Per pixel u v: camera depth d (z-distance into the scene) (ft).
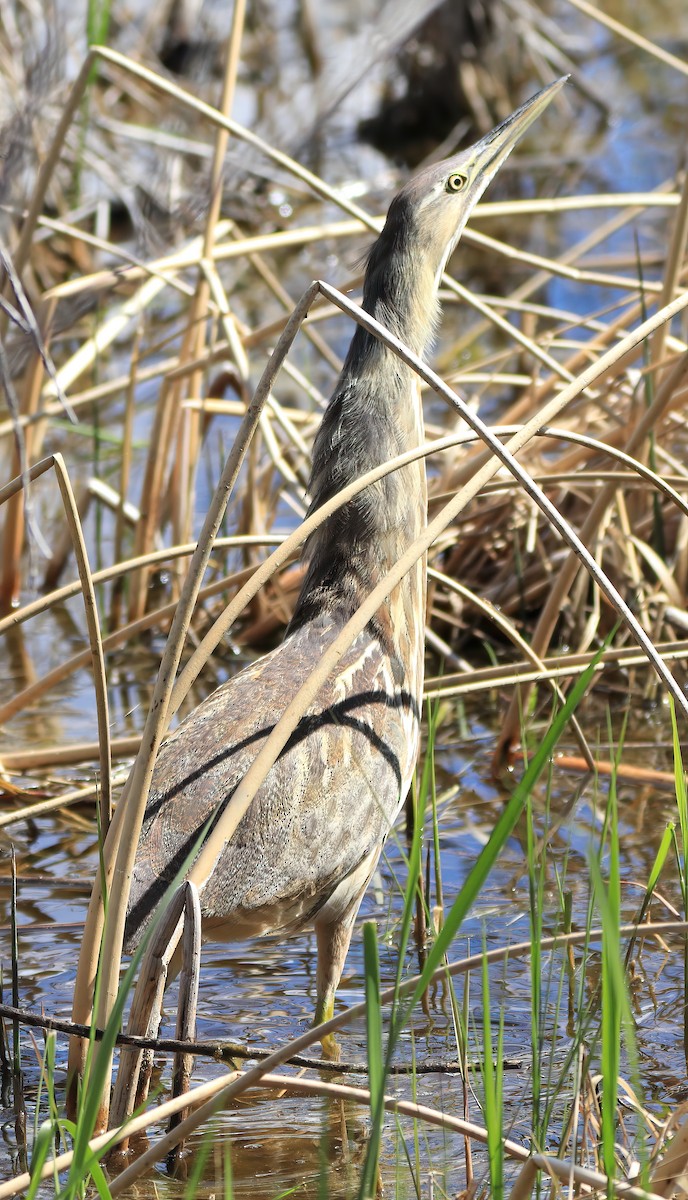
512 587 40.34
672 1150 17.90
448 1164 21.18
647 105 85.92
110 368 58.03
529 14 83.87
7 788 33.04
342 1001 26.05
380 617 26.25
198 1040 24.76
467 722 37.24
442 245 28.09
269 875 23.25
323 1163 17.28
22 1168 21.13
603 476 30.71
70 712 37.76
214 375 53.88
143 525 42.01
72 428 46.50
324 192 36.47
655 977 25.95
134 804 19.86
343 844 24.22
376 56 75.25
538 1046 19.11
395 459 21.07
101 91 73.05
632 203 40.29
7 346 40.60
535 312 42.11
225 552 43.60
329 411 27.04
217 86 78.02
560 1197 18.49
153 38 77.97
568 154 79.30
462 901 16.19
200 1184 20.95
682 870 23.58
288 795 23.50
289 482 42.80
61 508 49.14
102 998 20.06
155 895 21.95
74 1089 22.00
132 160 68.18
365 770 24.63
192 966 20.15
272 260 69.15
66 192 67.15
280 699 24.61
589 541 32.81
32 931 28.22
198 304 42.06
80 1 66.54
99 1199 18.80
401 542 26.61
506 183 76.79
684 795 21.70
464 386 54.44
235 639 41.96
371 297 27.48
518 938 27.22
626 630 37.70
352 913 25.02
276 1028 25.25
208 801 23.11
